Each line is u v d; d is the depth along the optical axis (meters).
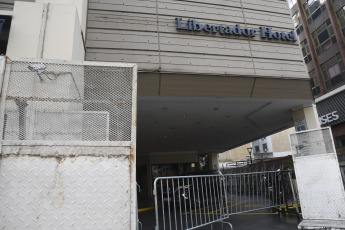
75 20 4.73
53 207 1.87
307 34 20.86
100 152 2.03
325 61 19.06
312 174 4.89
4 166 1.88
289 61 8.23
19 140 1.94
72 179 1.95
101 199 1.95
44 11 4.61
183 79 7.03
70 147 2.00
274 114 10.36
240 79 7.50
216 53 7.48
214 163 23.56
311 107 8.87
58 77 2.14
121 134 2.12
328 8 18.45
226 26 7.83
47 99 2.08
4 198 1.83
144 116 9.48
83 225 1.88
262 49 8.03
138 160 20.44
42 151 1.95
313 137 5.02
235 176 5.89
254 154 40.88
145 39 7.02
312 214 4.77
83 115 2.10
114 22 6.98
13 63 2.08
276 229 5.12
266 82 7.77
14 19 4.44
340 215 4.53
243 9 8.31
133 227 1.93
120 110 2.17
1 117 1.96
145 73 6.79
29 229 1.81
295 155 5.12
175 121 10.65
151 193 18.83
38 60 2.13
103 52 6.65
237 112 9.83
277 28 8.49
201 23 7.69
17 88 2.04
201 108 8.92
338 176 4.66
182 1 7.73
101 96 2.17
